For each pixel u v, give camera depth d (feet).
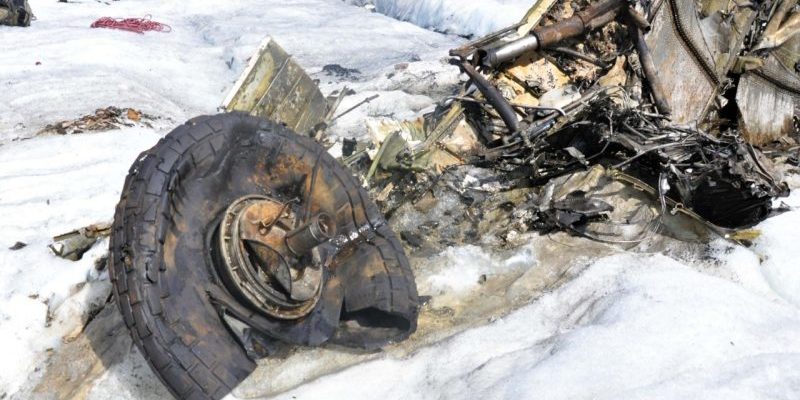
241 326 10.05
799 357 10.20
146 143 22.82
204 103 30.91
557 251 14.49
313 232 10.14
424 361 11.07
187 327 9.52
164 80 32.58
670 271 12.91
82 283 13.33
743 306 11.80
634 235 15.21
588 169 16.26
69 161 20.71
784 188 14.65
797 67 23.41
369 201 12.92
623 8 18.22
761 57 22.02
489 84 16.84
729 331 10.91
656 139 15.52
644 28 18.21
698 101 20.79
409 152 15.72
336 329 11.36
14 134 23.72
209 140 10.78
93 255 13.75
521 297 13.16
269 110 17.24
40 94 27.66
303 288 10.52
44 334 12.26
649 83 18.48
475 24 41.11
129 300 9.19
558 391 9.51
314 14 47.11
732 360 10.25
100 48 34.12
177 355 9.23
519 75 17.93
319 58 36.19
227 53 37.01
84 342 11.86
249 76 16.46
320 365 11.05
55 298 12.98
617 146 16.24
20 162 20.30
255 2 51.13
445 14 43.45
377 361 11.02
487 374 10.25
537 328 11.89
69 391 10.87
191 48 38.32
